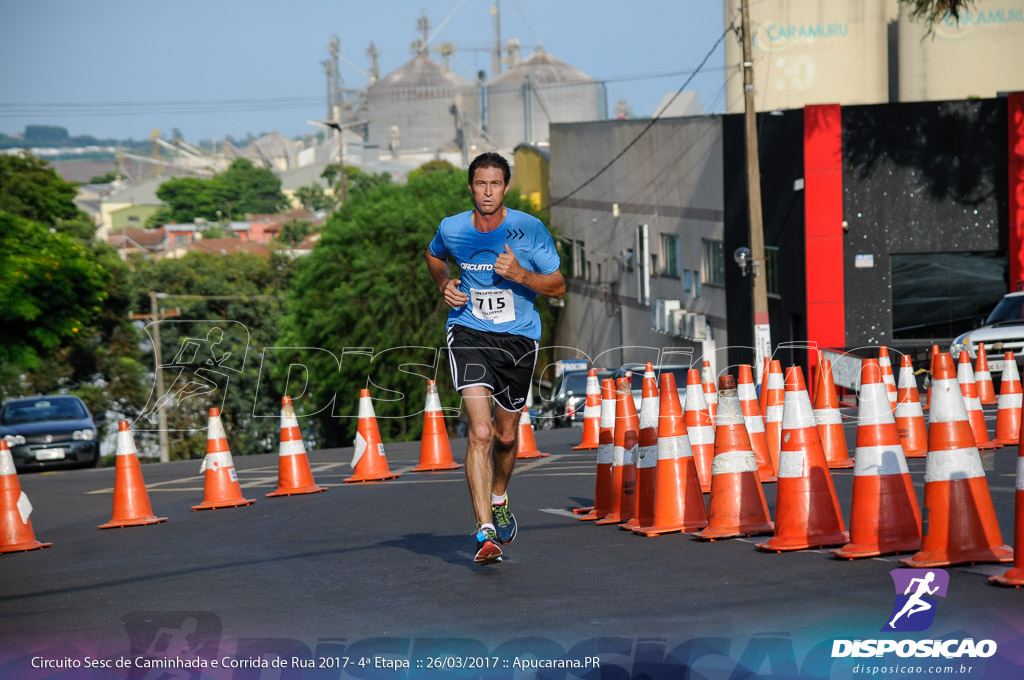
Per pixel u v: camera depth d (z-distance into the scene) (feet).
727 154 179.83
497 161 35.86
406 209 198.49
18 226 186.39
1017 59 269.23
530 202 262.47
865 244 151.84
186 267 308.60
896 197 151.64
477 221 36.29
